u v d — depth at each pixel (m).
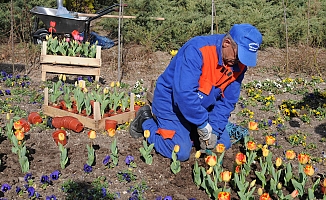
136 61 9.52
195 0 12.15
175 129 4.64
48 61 7.52
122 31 10.32
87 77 7.93
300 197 4.09
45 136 5.12
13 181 4.08
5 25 10.52
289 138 5.43
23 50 9.58
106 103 5.43
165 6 11.87
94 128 5.29
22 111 5.95
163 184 4.23
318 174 4.59
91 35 10.41
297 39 11.51
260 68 9.42
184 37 10.75
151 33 10.70
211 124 4.75
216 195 3.85
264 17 11.65
